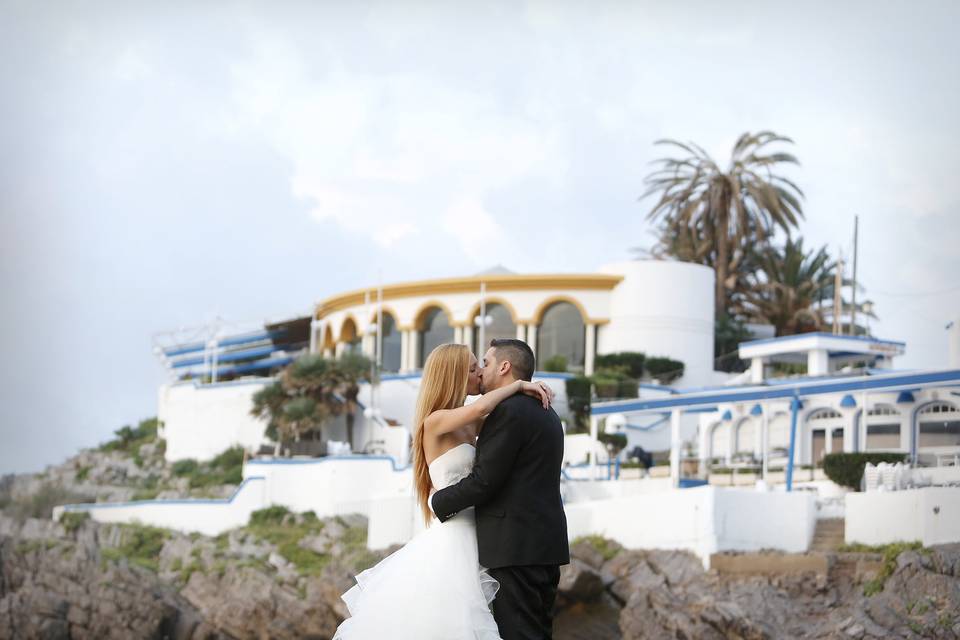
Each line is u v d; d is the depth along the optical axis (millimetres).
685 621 22812
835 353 43719
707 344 59750
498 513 5566
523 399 5684
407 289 62812
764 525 25125
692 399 32438
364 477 42000
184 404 60281
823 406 32438
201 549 40812
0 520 46062
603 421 49750
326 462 42469
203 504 43844
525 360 5980
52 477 50281
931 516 22328
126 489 53562
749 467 32719
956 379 27922
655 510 26969
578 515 29516
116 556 40500
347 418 52219
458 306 61688
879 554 22938
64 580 38969
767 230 68500
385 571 5758
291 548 39125
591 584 25859
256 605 34656
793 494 25156
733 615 22109
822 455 32438
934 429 29438
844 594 22625
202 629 35875
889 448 30359
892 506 23391
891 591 21172
